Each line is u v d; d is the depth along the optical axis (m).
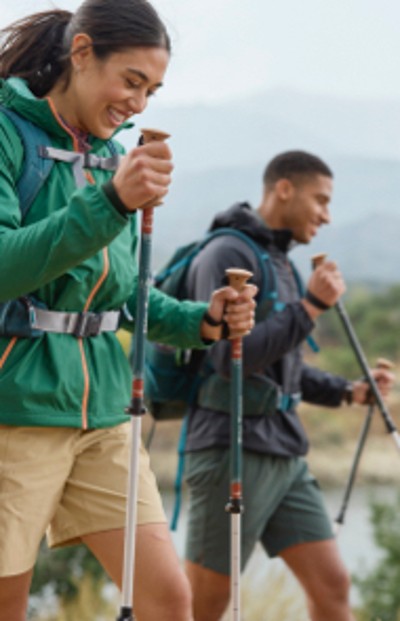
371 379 5.61
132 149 3.03
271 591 6.84
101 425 3.46
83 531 3.45
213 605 4.97
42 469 3.35
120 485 3.44
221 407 4.92
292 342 4.87
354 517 15.99
